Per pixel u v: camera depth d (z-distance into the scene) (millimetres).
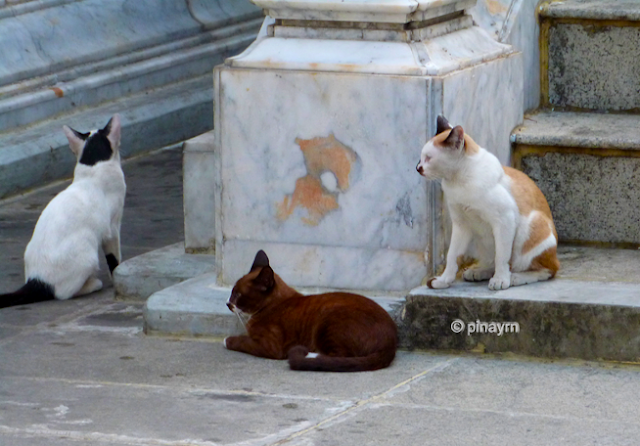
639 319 6453
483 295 6797
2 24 12930
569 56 8797
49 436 5543
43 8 13492
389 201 7215
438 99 6988
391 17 7176
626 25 8516
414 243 7215
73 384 6422
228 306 7039
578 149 7949
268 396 6133
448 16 7754
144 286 8422
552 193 8125
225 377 6504
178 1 15406
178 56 14875
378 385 6297
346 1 7203
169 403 6039
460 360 6766
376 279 7348
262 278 6926
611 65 8656
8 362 6898
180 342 7293
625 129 8109
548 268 7086
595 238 8062
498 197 6758
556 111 8906
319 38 7414
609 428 5559
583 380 6320
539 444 5352
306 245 7477
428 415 5781
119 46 14070
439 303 6848
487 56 7727
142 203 11523
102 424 5711
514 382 6309
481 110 7578
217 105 7496
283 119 7336
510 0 8453
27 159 12062
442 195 7141
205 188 8734
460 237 6965
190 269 8438
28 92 12727
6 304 8391
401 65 7078
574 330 6594
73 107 13281
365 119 7145
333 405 5961
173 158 13562
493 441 5398
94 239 8766
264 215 7539
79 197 8750
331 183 7320
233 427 5629
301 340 6820
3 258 9797
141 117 13672
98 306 8375
